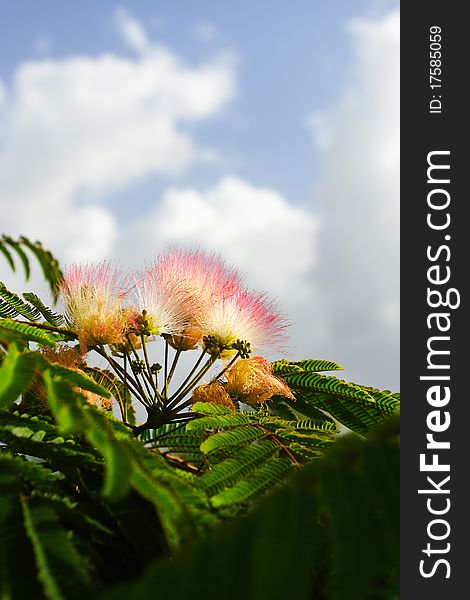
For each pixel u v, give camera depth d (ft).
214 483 1.41
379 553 1.06
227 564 0.98
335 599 1.01
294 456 1.51
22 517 1.21
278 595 0.93
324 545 1.28
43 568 1.12
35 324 1.72
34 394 1.61
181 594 0.95
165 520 1.28
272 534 0.98
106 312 1.71
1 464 1.29
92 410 1.32
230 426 1.58
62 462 1.40
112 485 1.10
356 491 1.09
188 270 1.81
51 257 1.33
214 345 1.76
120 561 1.33
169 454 1.68
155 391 1.71
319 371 1.88
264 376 1.75
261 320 1.82
